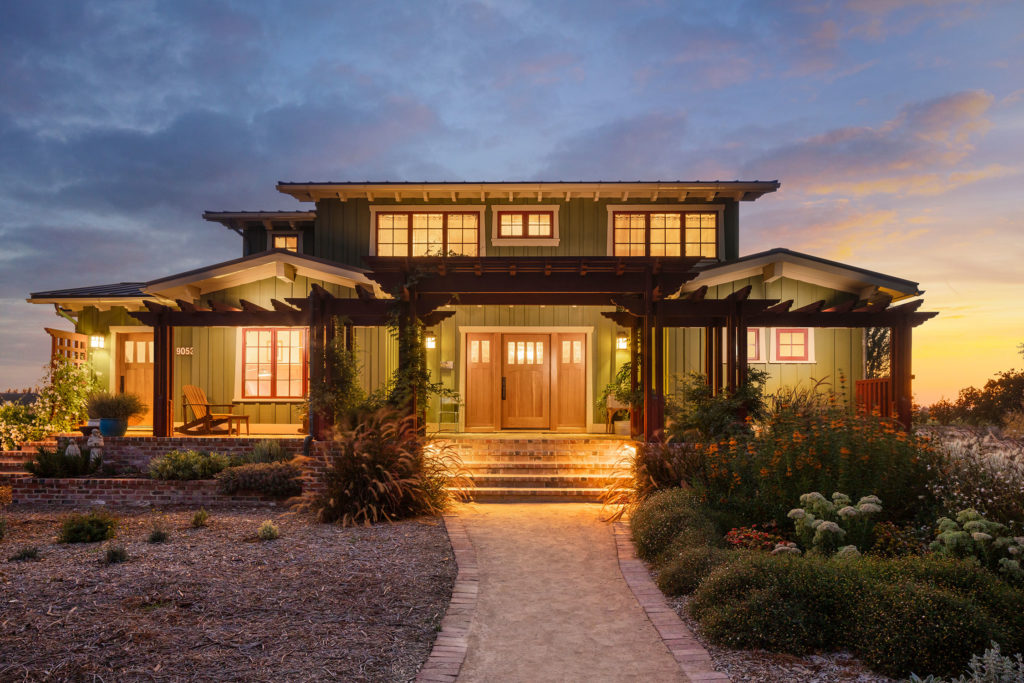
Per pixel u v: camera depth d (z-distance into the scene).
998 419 20.06
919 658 4.69
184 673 4.61
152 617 5.59
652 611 6.21
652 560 7.63
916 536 7.39
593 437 14.03
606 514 9.89
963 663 4.66
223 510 10.30
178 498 10.84
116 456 12.13
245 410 15.34
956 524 6.82
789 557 6.02
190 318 12.42
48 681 4.43
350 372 12.02
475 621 5.99
